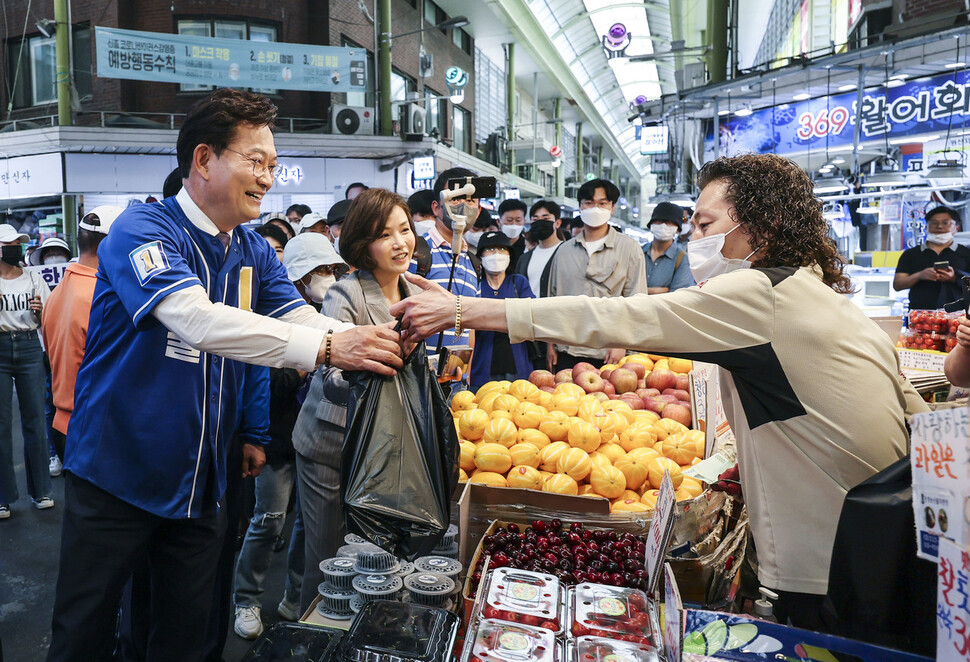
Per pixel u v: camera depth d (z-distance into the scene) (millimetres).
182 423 1521
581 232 4273
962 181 7641
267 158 1514
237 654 2469
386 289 2002
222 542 1737
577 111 28438
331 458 1948
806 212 1371
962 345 1623
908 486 1151
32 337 3791
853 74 8250
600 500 1705
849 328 1321
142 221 1461
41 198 12828
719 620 1185
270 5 12672
